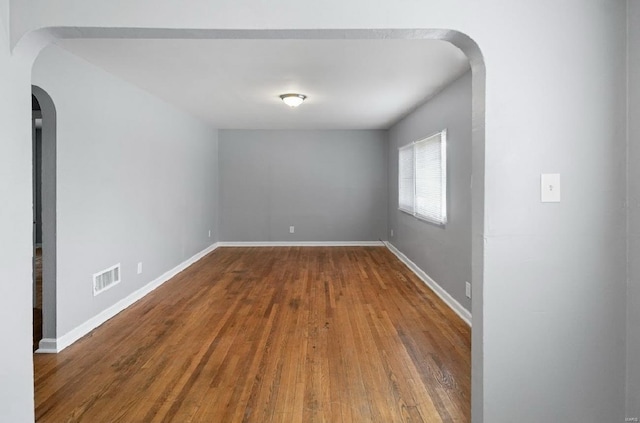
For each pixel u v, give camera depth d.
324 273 5.88
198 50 3.27
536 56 1.73
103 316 3.82
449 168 4.34
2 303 1.70
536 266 1.77
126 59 3.49
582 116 1.75
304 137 8.28
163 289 5.01
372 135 8.30
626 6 1.74
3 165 1.68
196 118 6.72
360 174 8.33
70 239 3.33
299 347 3.23
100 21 1.67
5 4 1.66
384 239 8.37
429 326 3.70
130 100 4.36
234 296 4.70
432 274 5.05
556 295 1.78
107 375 2.76
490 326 1.78
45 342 3.15
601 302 1.78
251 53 3.33
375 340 3.37
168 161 5.52
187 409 2.35
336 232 8.40
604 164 1.76
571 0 1.74
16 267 1.75
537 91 1.74
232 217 8.34
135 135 4.50
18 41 1.67
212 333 3.54
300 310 4.17
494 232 1.76
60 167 3.20
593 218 1.77
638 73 1.69
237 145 8.26
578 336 1.78
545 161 1.75
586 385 1.79
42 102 3.11
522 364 1.79
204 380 2.69
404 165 6.63
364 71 3.83
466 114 3.85
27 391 1.81
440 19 1.70
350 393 2.52
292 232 8.39
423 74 3.93
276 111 6.02
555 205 1.76
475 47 1.74
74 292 3.38
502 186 1.75
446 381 2.67
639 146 1.69
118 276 4.12
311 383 2.65
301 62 3.58
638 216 1.71
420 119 5.57
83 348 3.22
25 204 1.78
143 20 1.67
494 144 1.74
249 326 3.71
